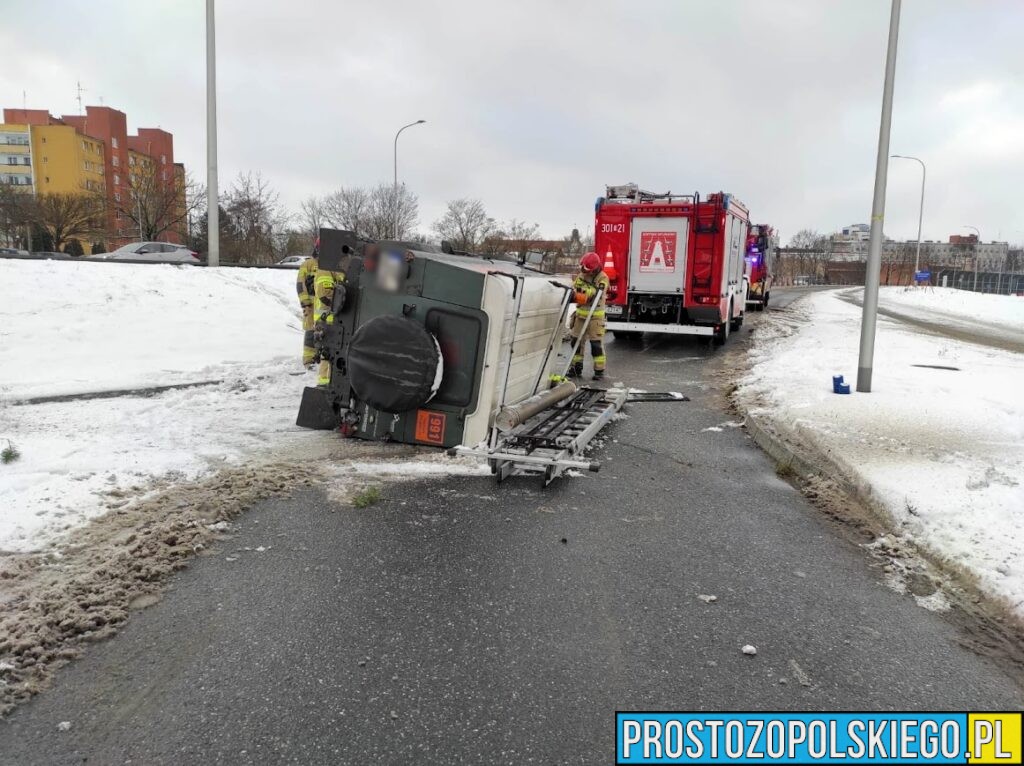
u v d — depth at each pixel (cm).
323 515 514
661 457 692
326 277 593
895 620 381
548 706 301
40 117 8112
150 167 4888
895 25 817
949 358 1216
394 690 310
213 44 1616
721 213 1395
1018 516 480
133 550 431
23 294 1120
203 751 269
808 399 863
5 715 287
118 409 799
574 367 1077
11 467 565
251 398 891
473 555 453
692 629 368
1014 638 363
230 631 355
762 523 521
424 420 564
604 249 1477
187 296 1323
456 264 547
